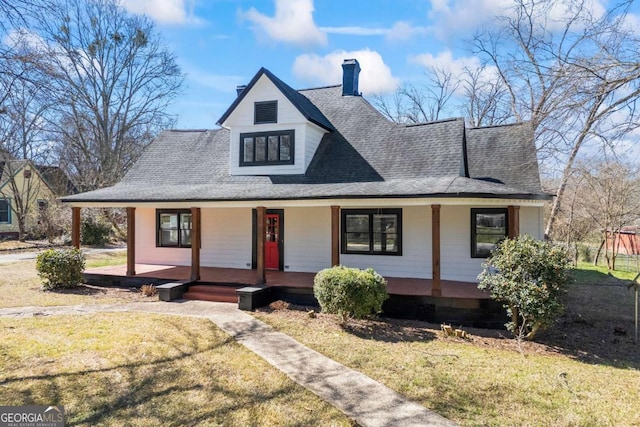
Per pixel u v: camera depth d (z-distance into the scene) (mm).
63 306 9734
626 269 18281
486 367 6172
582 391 5379
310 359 6328
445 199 8938
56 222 26500
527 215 10727
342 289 8156
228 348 6766
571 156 12461
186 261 14289
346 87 15672
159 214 14586
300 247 12750
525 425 4379
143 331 7578
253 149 13500
